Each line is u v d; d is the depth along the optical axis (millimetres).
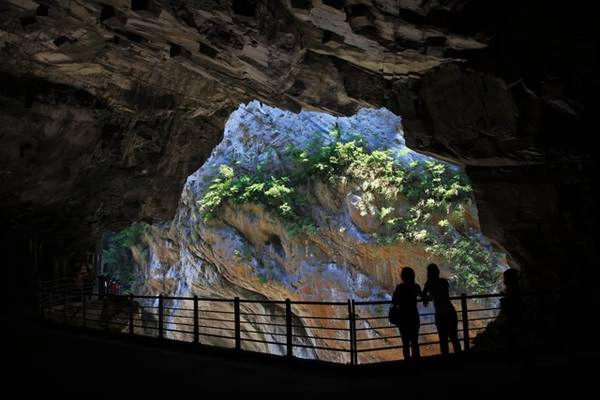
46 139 19188
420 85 15164
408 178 30797
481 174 15102
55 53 16188
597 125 12281
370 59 14773
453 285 29719
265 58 15398
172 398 7469
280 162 35031
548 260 14430
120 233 45438
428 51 13289
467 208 29281
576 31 11109
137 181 23938
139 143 22141
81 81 18156
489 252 29031
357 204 31484
